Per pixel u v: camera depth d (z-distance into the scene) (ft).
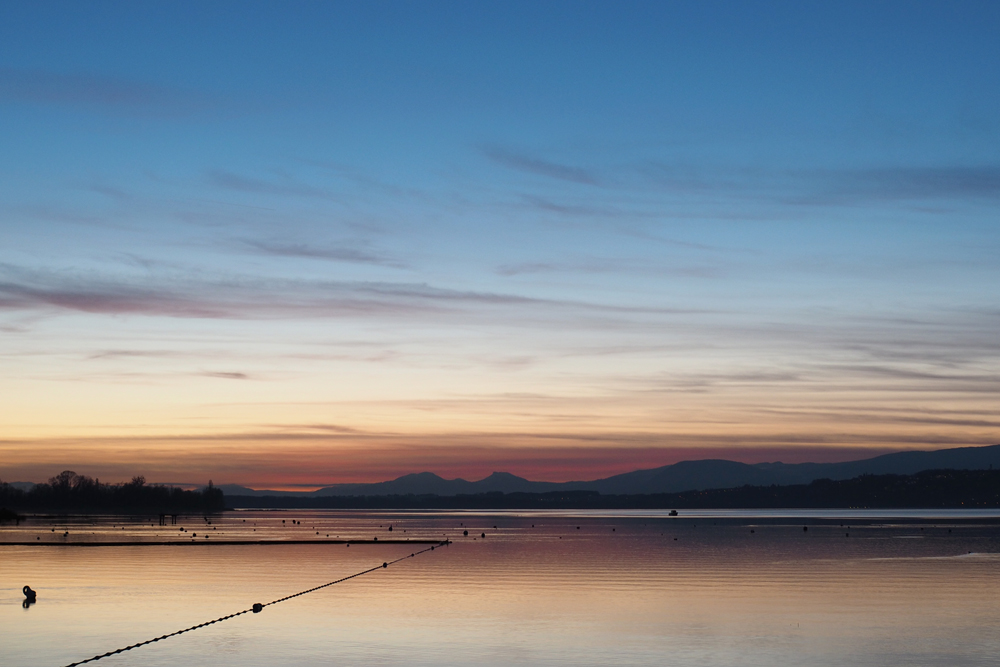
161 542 363.56
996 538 412.98
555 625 128.06
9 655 106.32
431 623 130.11
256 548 330.95
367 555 289.94
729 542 381.60
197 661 102.58
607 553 300.20
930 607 148.87
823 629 125.08
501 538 432.66
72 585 183.42
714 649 109.91
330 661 102.32
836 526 638.53
